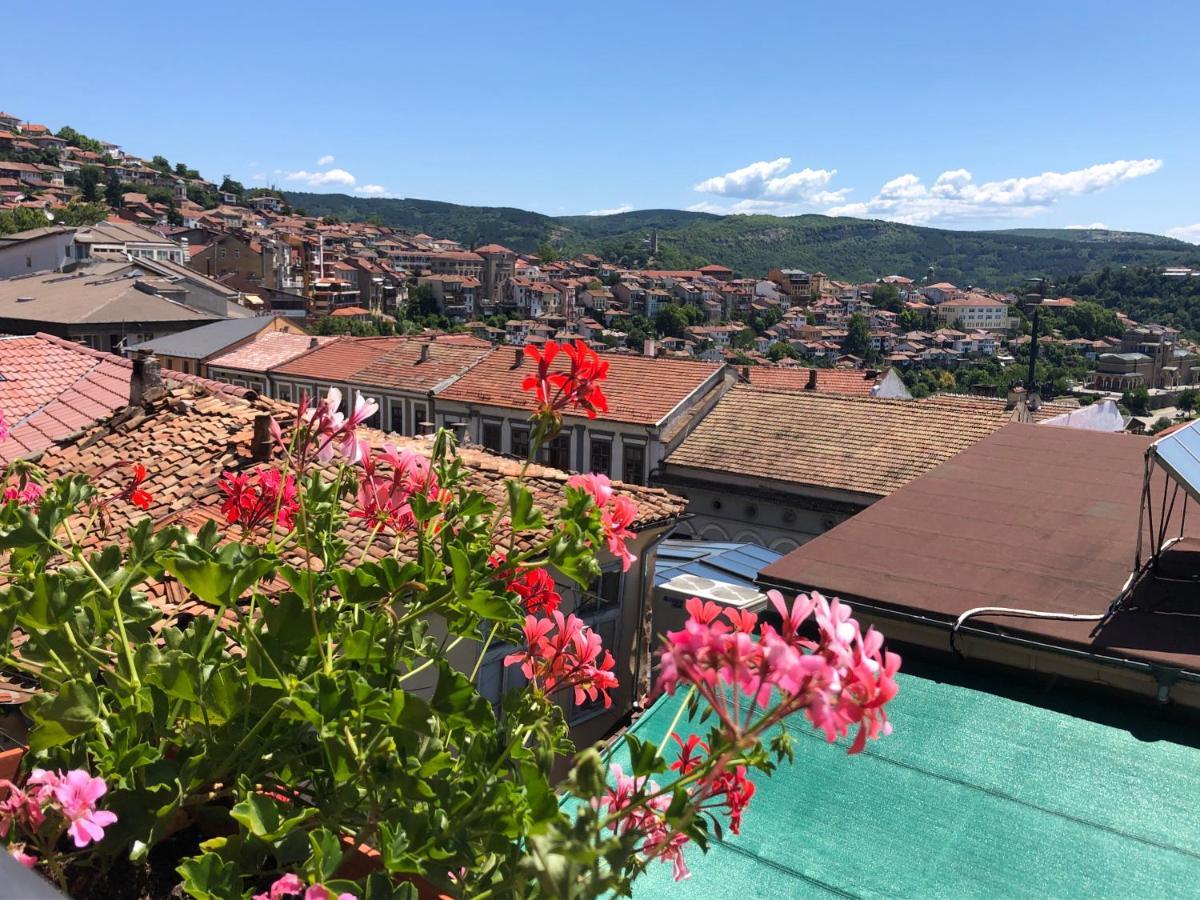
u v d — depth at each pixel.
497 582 2.97
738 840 4.75
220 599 2.43
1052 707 5.82
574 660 3.20
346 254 176.25
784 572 7.11
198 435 10.89
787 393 26.94
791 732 5.59
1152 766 5.20
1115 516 7.97
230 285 98.56
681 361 28.03
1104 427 28.38
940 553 7.38
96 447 11.02
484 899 2.25
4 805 2.13
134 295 47.53
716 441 25.56
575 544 2.84
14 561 2.82
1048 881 4.38
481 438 29.25
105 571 2.66
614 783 2.60
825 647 1.82
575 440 26.72
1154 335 195.12
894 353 189.38
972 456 9.66
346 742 2.36
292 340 39.00
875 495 22.09
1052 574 6.87
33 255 69.00
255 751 2.56
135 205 167.00
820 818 4.89
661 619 14.67
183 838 2.71
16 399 15.18
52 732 2.29
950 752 5.38
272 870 2.33
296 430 3.06
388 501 3.19
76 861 2.43
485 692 10.16
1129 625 6.00
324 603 2.84
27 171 167.12
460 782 2.46
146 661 2.48
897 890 4.37
